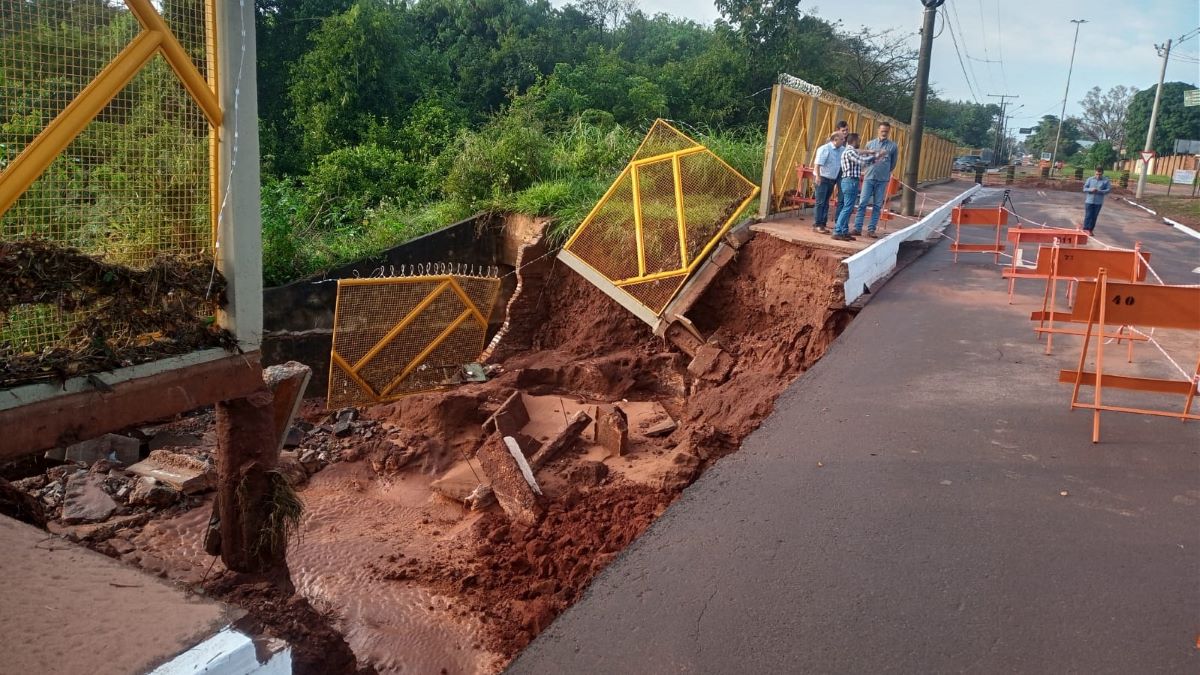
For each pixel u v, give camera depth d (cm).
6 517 276
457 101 2770
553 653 335
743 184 1284
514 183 1741
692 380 1219
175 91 393
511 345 1501
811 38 3188
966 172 6209
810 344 1038
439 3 3181
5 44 335
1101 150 7238
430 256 1628
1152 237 1838
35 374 352
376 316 1187
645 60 3362
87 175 374
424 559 817
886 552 411
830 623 350
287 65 2561
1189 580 381
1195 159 4869
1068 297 1002
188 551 788
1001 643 334
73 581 231
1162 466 515
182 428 1107
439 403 1169
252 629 220
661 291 1289
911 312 973
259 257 432
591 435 1074
